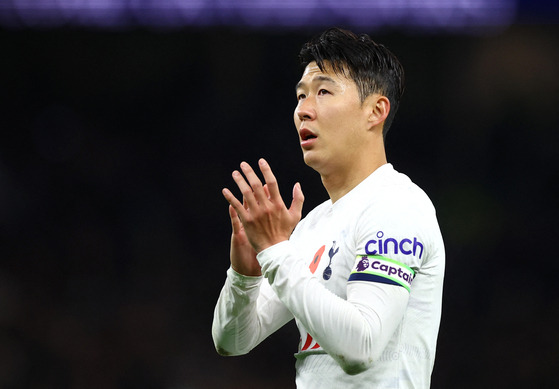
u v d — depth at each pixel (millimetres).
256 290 10086
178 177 42844
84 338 39250
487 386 37656
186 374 38125
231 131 42781
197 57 42438
